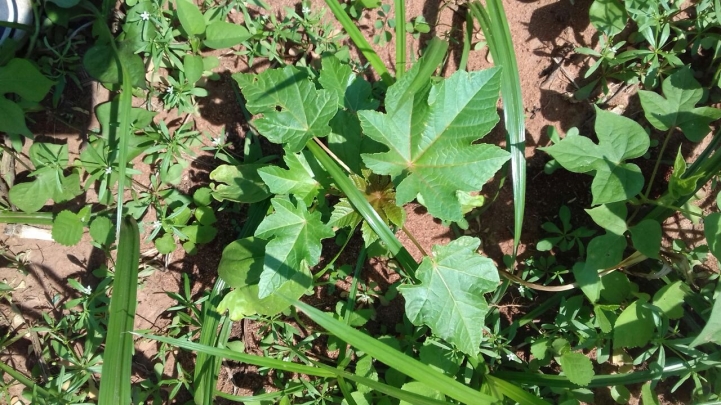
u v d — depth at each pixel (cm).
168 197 56
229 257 50
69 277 58
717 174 52
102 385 43
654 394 51
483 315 45
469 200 54
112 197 56
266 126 45
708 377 52
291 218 45
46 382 57
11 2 53
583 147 49
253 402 56
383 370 57
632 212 57
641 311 50
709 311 52
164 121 58
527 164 58
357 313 55
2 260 58
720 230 44
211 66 56
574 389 53
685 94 51
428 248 58
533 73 58
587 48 55
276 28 55
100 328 56
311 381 56
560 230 58
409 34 58
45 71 55
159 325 58
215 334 52
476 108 42
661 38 53
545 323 56
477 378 53
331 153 48
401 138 43
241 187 54
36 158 54
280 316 58
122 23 57
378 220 44
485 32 50
